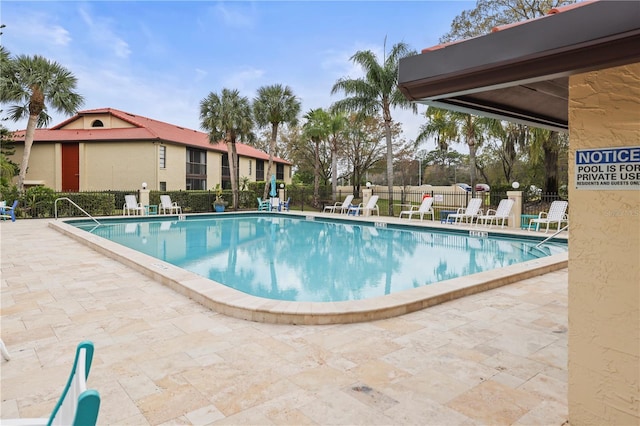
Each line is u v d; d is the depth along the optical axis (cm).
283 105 2253
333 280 729
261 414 249
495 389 280
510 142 2084
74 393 129
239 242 1179
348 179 3747
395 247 1095
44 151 2544
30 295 520
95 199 1816
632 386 201
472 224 1452
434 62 207
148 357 333
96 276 628
